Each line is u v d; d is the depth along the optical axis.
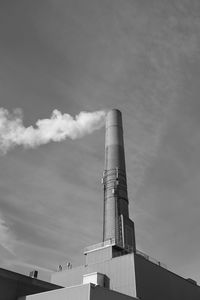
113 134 64.19
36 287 34.94
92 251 46.12
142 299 36.44
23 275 34.50
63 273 46.19
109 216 52.56
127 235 50.06
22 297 31.45
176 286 43.25
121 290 37.44
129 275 37.75
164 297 40.03
